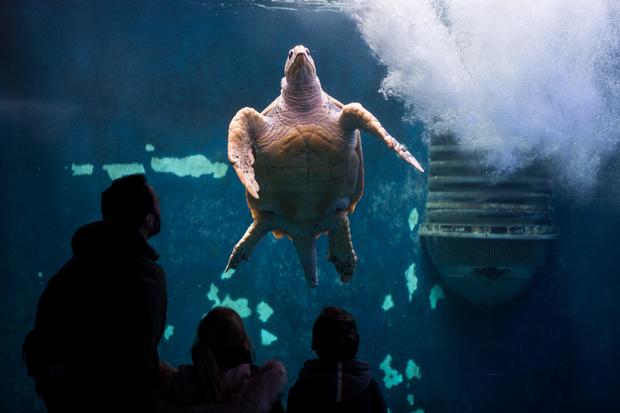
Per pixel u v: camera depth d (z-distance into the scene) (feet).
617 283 34.78
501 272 33.68
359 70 36.52
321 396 9.97
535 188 32.71
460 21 28.76
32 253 36.04
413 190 36.52
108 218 8.87
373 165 36.78
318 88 16.25
